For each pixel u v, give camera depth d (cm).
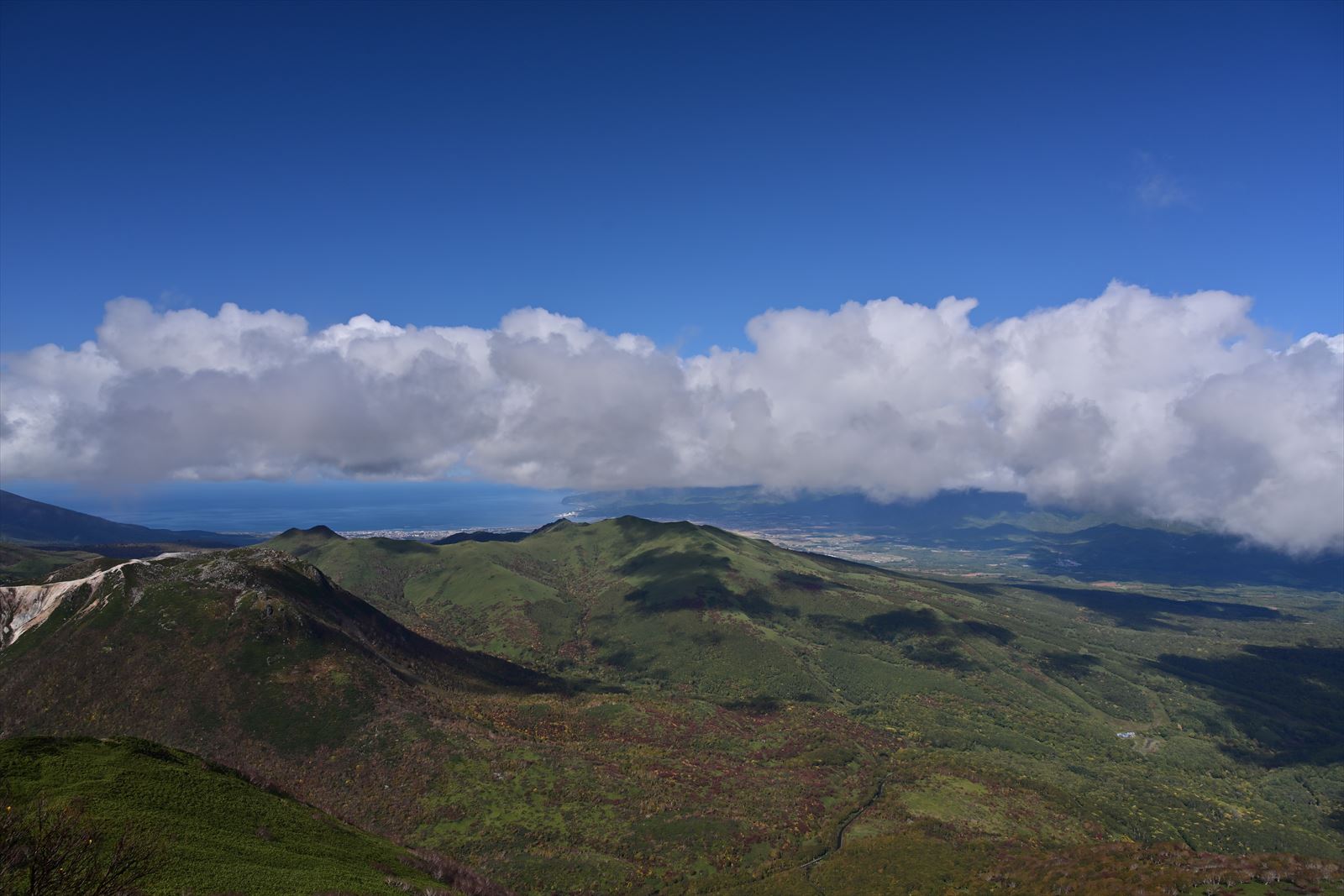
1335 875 9488
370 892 5912
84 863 3900
